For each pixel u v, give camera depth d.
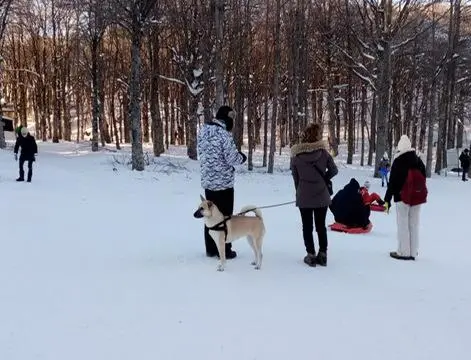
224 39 25.91
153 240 8.02
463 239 9.36
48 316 4.68
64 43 43.47
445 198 17.19
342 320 4.77
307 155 6.73
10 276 5.85
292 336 4.36
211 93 27.81
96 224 9.33
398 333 4.49
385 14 24.09
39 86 42.19
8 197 12.43
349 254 7.59
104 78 38.59
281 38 29.97
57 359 3.83
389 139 33.69
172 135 42.28
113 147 35.88
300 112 28.88
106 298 5.19
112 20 21.17
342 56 31.23
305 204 6.70
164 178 18.56
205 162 6.87
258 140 44.03
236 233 6.34
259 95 35.94
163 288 5.55
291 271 6.42
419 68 36.25
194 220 10.08
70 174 18.30
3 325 4.45
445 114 34.19
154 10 24.52
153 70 29.47
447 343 4.29
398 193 7.32
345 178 23.58
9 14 33.91
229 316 4.78
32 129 50.69
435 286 6.00
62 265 6.39
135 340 4.20
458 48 30.39
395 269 6.74
